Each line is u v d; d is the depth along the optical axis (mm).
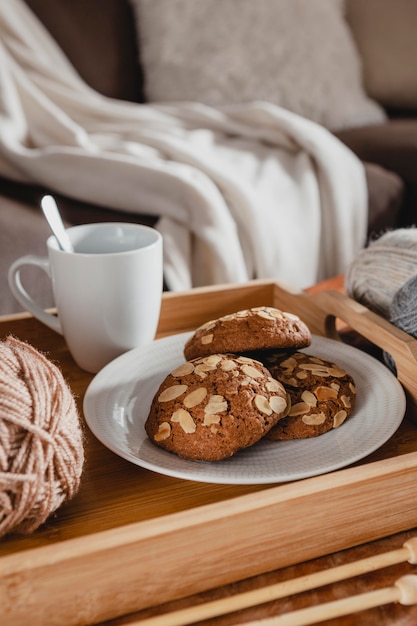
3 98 1237
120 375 591
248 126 1450
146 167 1124
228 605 434
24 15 1421
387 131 1579
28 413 434
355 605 432
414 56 1753
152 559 438
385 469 478
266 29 1620
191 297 726
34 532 466
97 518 479
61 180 1165
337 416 537
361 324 627
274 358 586
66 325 627
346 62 1706
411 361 568
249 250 1180
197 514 445
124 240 662
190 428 500
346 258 1346
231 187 1169
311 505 464
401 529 497
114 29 1570
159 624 426
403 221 1514
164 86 1583
